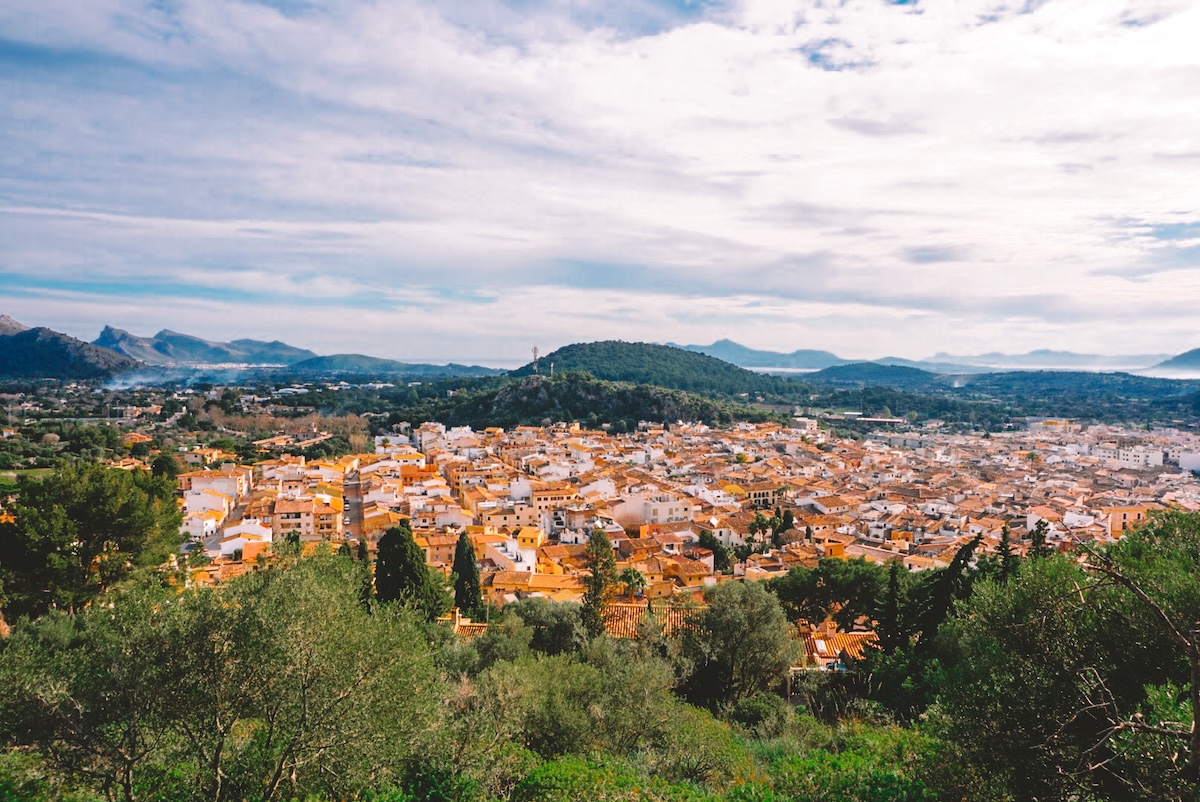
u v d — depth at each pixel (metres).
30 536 37.75
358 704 16.86
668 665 33.12
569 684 27.03
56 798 16.02
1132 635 15.80
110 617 16.81
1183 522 21.00
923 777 16.88
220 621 16.41
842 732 25.89
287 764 16.62
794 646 37.84
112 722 15.87
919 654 36.06
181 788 17.03
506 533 114.56
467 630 48.66
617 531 112.25
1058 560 17.83
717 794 19.89
